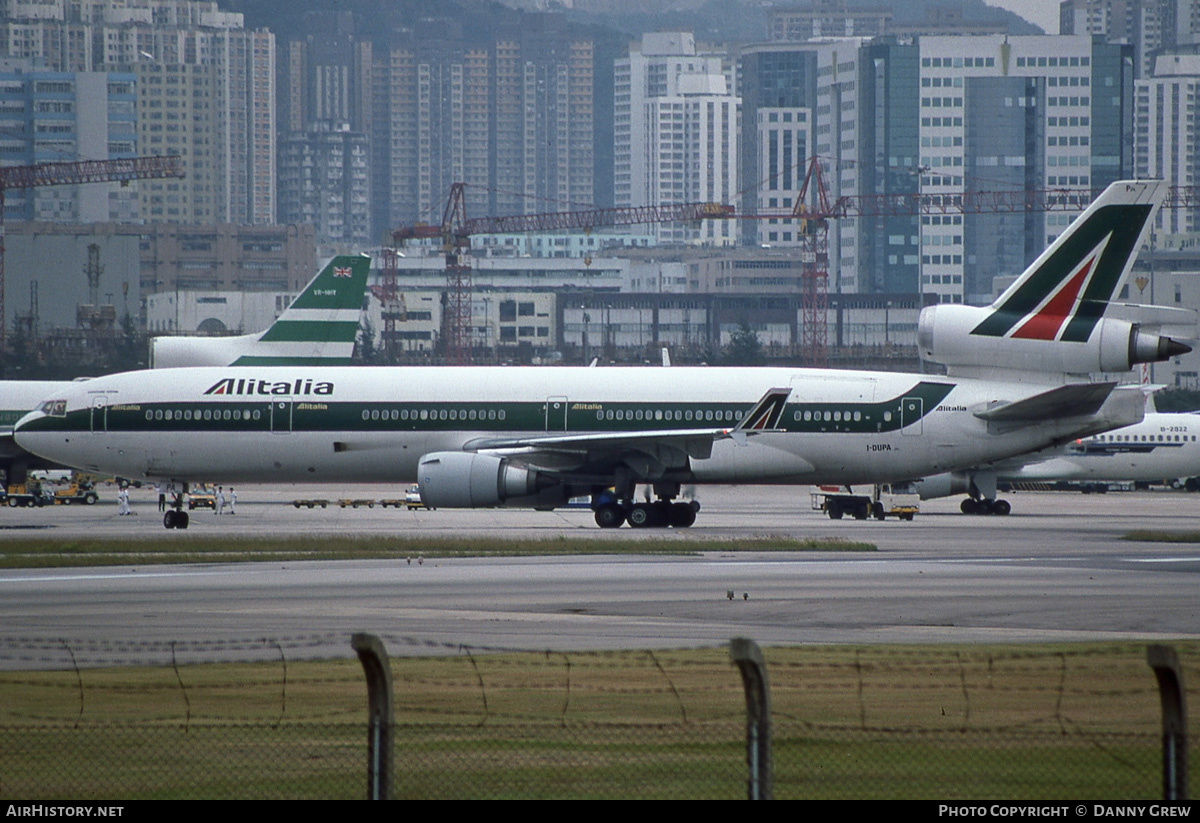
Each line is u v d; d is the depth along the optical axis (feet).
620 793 197.47
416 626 373.20
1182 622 388.57
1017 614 404.77
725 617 396.37
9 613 397.19
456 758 217.56
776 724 241.76
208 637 349.82
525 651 323.78
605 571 524.11
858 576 508.94
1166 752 162.61
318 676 293.64
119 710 255.70
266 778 206.28
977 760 214.48
